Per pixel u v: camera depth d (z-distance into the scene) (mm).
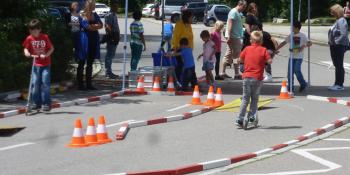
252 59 11766
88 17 16516
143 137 11070
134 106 14422
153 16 65250
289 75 16453
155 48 31875
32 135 11164
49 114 13281
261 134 11492
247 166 9195
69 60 17984
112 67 23297
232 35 19656
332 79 20578
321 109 14312
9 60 15727
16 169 8867
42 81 13352
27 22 17359
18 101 14953
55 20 18266
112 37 18984
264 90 17625
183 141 10797
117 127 11922
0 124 12094
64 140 10773
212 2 61750
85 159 9445
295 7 58562
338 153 10039
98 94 16188
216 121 12703
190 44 16859
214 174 8727
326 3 58875
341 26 17422
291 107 14539
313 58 28391
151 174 8500
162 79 17000
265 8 61219
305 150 10258
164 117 12688
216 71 19828
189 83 18219
